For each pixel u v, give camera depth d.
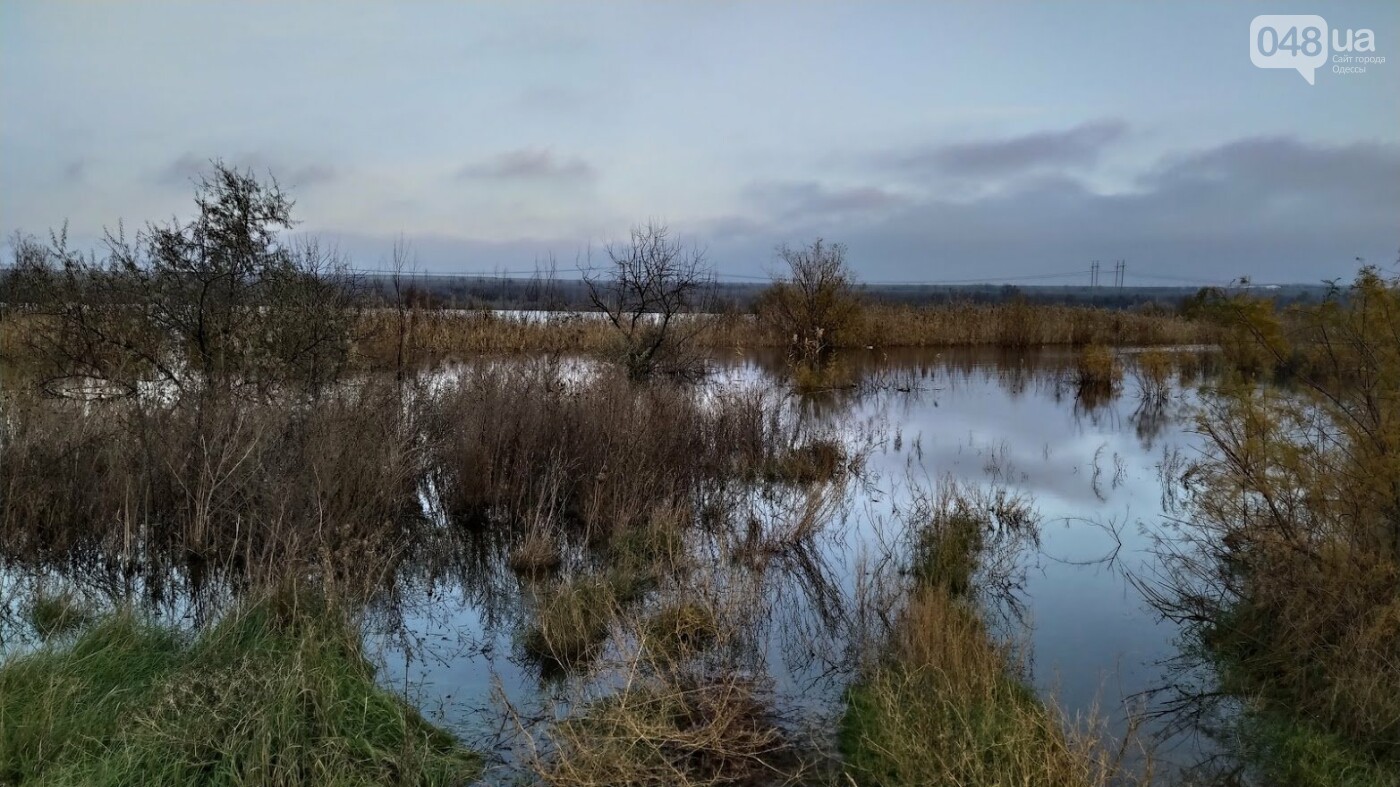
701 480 10.23
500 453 9.50
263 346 10.16
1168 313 39.69
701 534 8.79
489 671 5.71
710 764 4.42
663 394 11.42
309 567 6.39
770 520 9.19
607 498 8.84
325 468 7.60
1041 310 35.78
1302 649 5.19
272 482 7.36
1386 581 5.22
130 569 7.32
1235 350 7.13
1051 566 7.83
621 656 5.61
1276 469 6.26
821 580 7.54
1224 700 5.24
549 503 9.17
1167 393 19.09
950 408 18.27
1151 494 10.59
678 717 4.88
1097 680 5.55
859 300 29.48
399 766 4.14
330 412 8.77
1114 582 7.43
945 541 7.78
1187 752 4.66
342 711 4.41
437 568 7.91
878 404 18.73
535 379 11.03
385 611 6.79
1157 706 5.20
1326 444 6.04
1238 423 6.74
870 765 4.35
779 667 5.75
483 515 9.29
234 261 10.34
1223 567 6.61
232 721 4.18
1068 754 3.95
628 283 18.09
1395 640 4.86
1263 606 5.65
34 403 8.82
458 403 10.41
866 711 4.82
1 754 3.76
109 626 5.12
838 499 9.61
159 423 8.32
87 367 10.62
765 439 12.24
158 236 10.11
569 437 9.72
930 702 4.66
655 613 6.25
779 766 4.45
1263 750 4.64
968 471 11.89
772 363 25.30
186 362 10.29
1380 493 5.57
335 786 3.84
